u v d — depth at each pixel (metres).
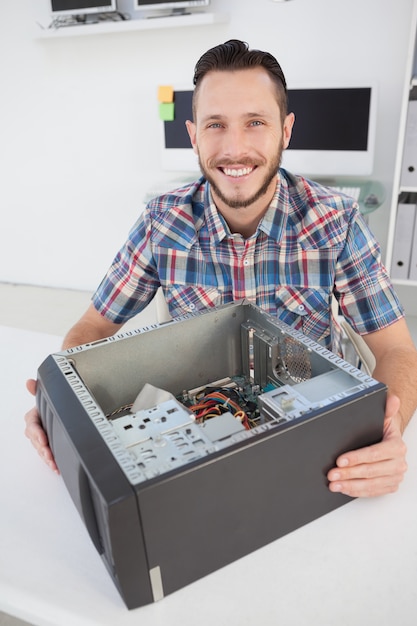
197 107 1.09
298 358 0.87
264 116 1.05
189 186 1.31
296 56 2.54
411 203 2.37
